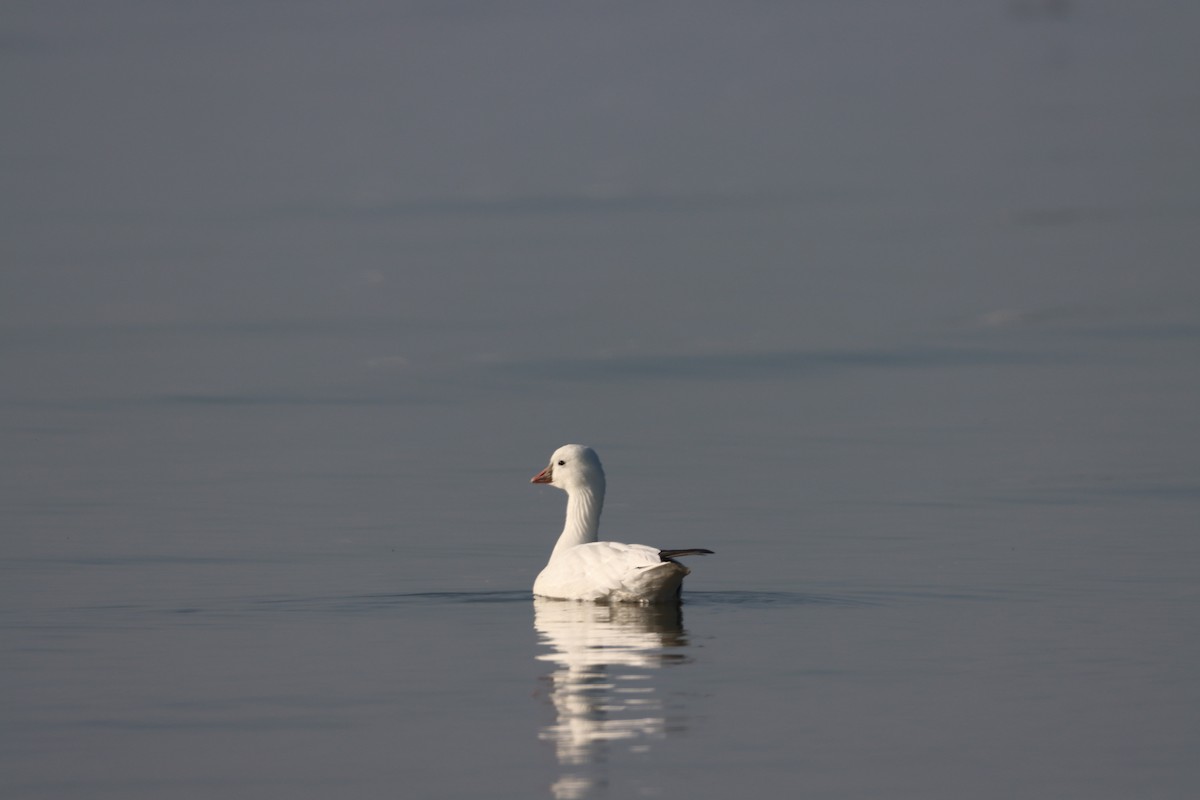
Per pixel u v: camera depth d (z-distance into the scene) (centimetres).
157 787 1039
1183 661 1309
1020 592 1570
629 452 2370
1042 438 2406
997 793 1021
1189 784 1035
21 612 1505
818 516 1958
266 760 1084
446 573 1688
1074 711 1180
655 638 1392
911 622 1450
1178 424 2480
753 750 1095
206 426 2545
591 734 1128
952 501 2027
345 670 1289
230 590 1600
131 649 1363
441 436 2484
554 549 1742
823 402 2722
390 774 1056
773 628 1428
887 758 1082
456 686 1241
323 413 2650
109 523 1928
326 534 1877
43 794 1030
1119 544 1783
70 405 2698
